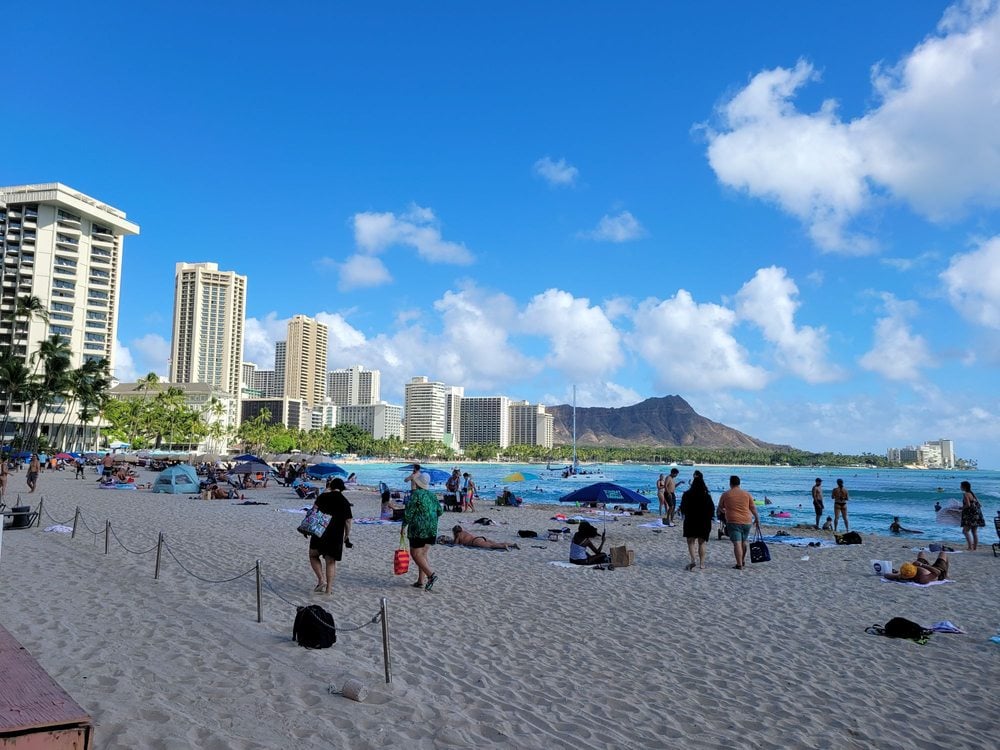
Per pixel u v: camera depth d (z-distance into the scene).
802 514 41.88
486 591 11.73
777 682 7.12
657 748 5.38
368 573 13.24
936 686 7.07
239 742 5.03
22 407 112.62
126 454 82.81
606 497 25.42
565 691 6.66
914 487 98.69
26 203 125.19
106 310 132.62
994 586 13.20
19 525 18.55
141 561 13.62
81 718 2.86
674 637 8.91
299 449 191.25
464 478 31.38
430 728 5.52
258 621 8.93
